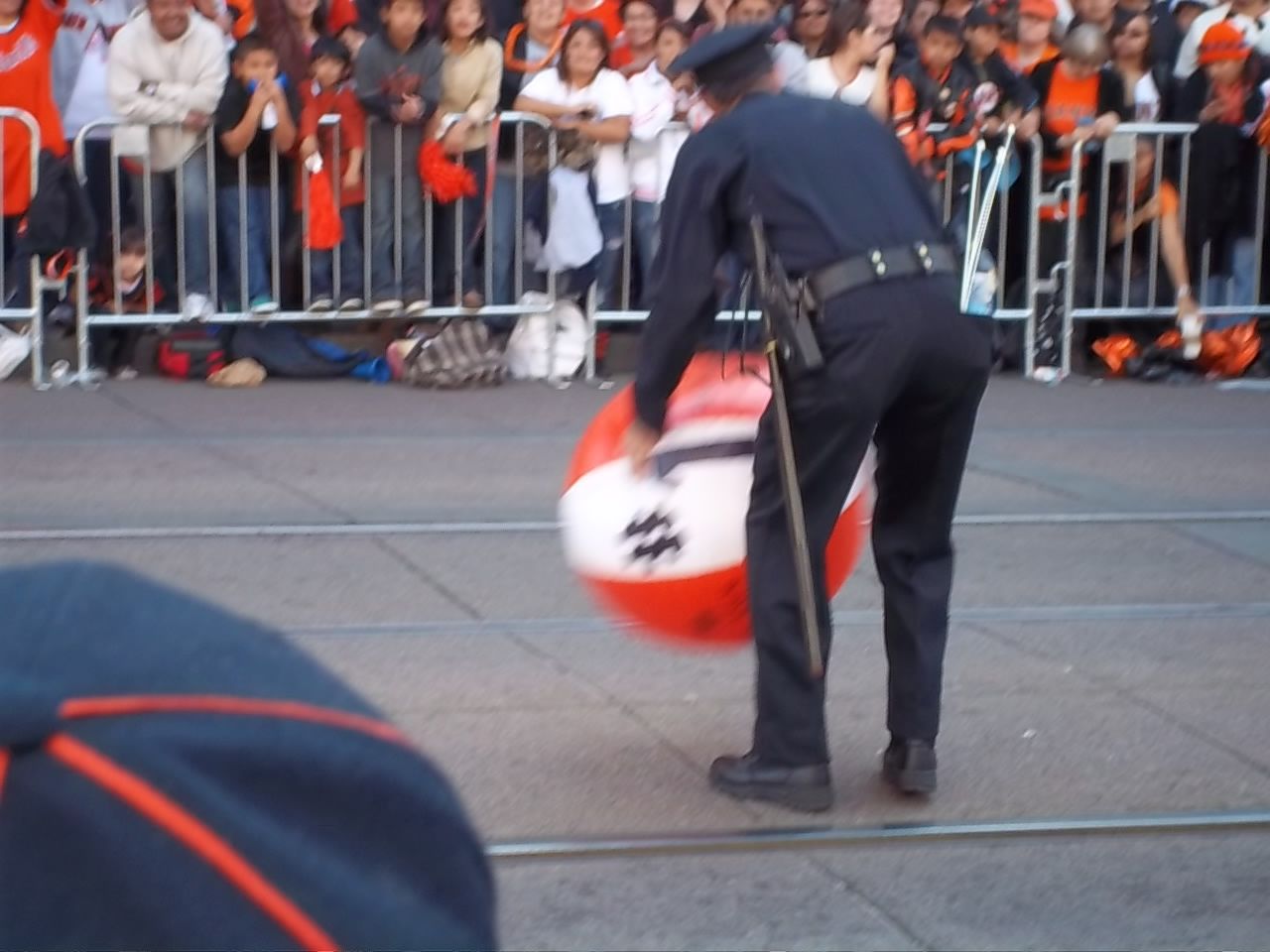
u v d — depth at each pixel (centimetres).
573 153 982
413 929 112
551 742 474
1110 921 383
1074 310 1061
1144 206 1062
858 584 628
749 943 369
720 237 411
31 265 944
